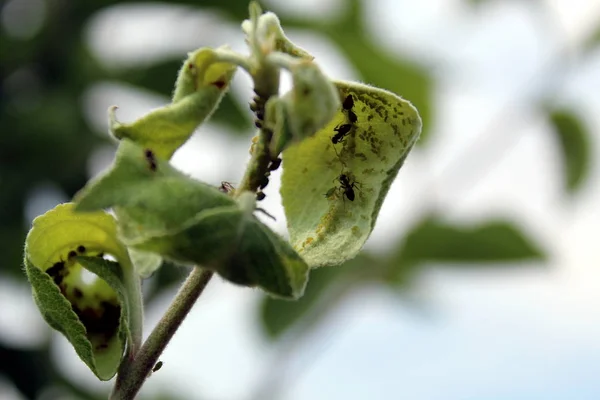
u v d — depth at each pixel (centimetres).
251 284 37
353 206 40
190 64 38
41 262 40
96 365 39
